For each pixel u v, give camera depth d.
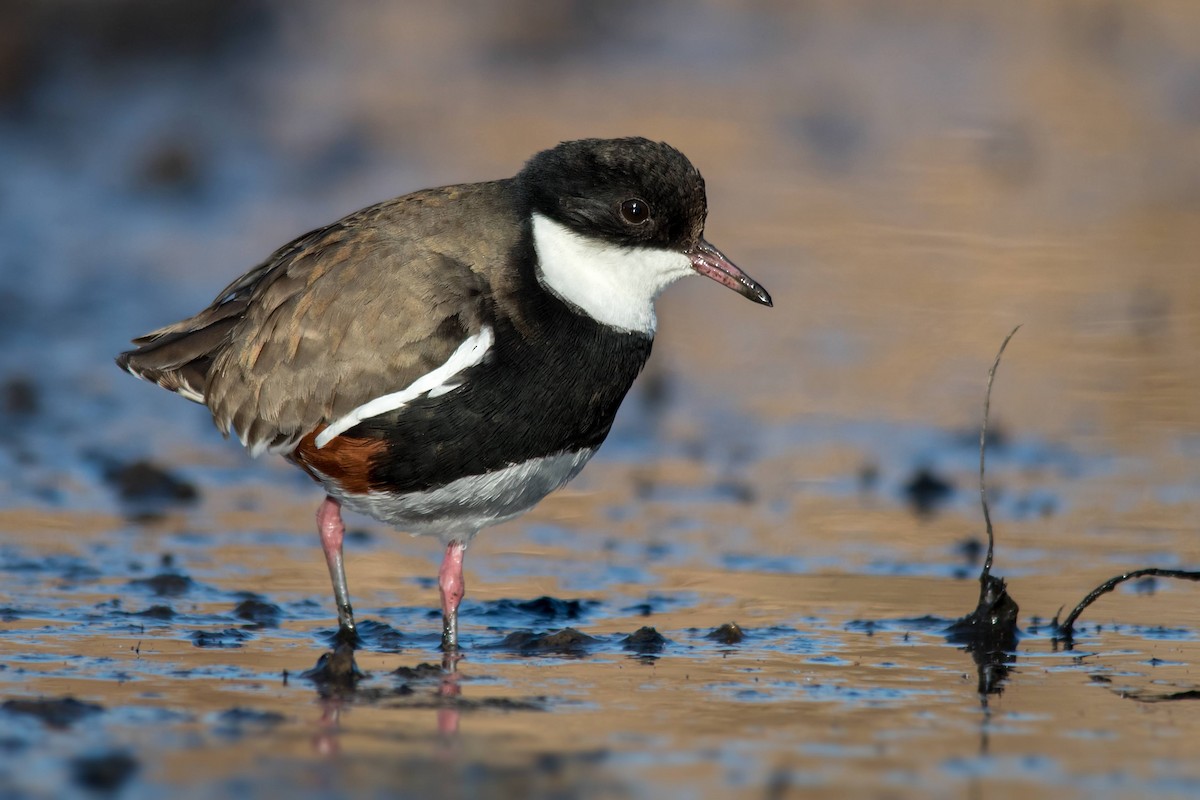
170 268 20.11
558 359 10.67
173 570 12.07
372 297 10.50
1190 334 19.00
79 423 15.84
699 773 8.07
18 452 14.88
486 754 8.29
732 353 18.64
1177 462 15.20
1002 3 37.00
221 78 28.88
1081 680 9.87
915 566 12.48
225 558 12.48
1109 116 28.80
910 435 16.05
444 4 35.09
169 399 16.83
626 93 29.52
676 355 18.53
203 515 13.54
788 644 10.62
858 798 7.77
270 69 29.86
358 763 8.10
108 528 13.05
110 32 28.45
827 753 8.42
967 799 7.78
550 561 12.61
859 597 11.72
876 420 16.50
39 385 16.66
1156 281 20.73
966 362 18.22
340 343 10.49
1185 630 11.00
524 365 10.55
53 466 14.56
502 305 10.55
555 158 10.93
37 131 25.27
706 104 28.92
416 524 10.90
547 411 10.66
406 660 10.21
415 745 8.41
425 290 10.47
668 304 20.59
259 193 23.42
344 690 9.43
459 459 10.53
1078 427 16.22
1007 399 17.08
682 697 9.42
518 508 10.98
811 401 17.08
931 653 10.44
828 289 20.45
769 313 19.89
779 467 15.16
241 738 8.46
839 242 22.19
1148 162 26.25
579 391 10.77
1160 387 17.39
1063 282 20.67
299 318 10.62
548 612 11.41
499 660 10.22
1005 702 9.39
